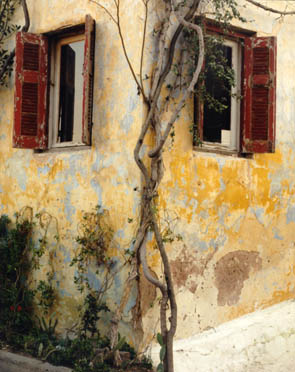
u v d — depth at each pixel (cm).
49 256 642
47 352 592
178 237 584
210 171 622
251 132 656
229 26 626
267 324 658
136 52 568
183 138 593
